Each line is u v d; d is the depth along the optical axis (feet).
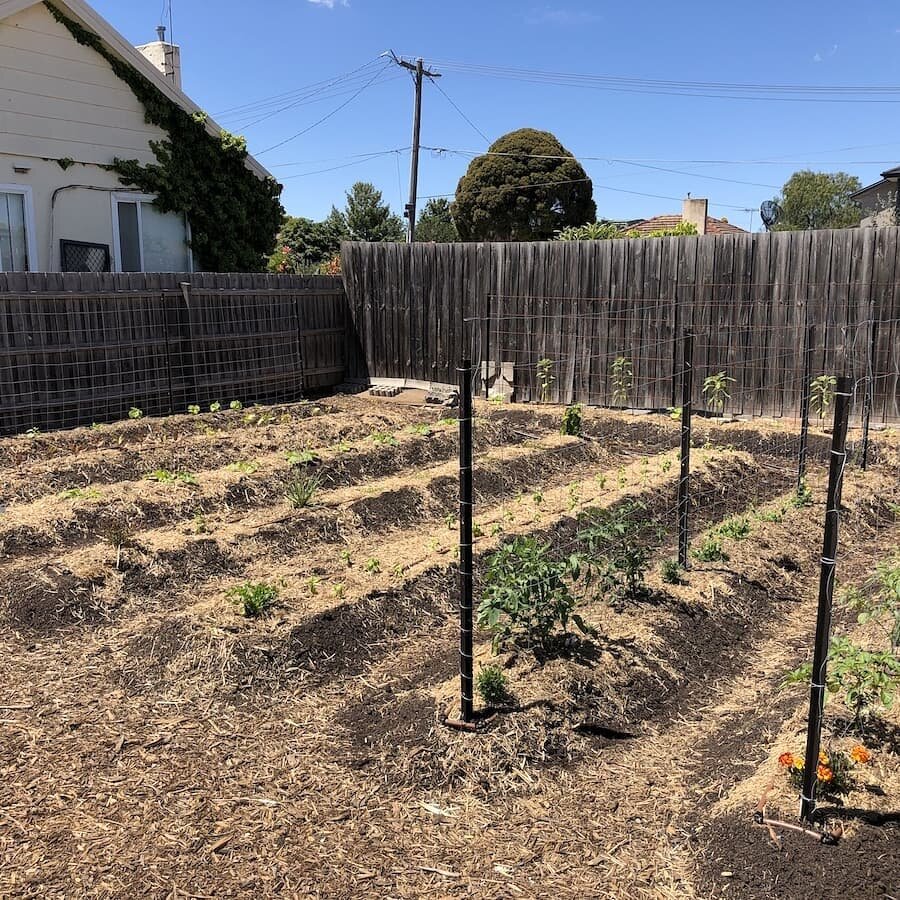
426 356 42.32
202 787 11.06
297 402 39.32
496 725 12.12
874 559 20.54
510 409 37.14
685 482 17.94
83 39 38.78
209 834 10.12
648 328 35.76
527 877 9.50
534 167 112.78
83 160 39.78
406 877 9.48
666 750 12.26
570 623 15.25
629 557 16.31
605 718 12.80
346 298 44.70
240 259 48.85
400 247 42.19
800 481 23.97
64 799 10.72
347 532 21.18
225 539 19.54
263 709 13.12
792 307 32.55
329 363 44.47
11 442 27.45
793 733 11.84
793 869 9.13
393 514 22.36
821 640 9.45
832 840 9.45
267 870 9.52
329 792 11.01
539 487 25.88
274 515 21.72
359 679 14.20
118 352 33.37
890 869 9.02
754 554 19.33
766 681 14.40
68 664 14.48
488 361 40.19
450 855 9.86
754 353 33.65
